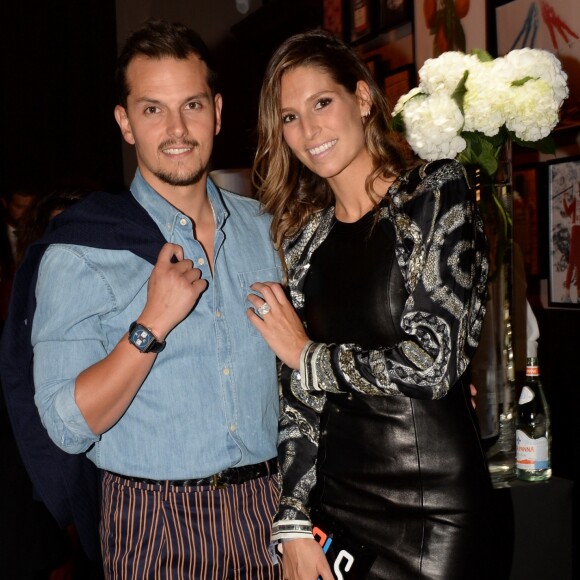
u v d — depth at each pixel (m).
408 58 4.15
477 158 2.12
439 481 1.75
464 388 1.84
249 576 1.85
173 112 1.74
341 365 1.74
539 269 3.46
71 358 1.71
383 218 1.81
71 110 6.76
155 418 1.76
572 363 3.31
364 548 1.81
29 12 6.59
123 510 1.78
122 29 6.77
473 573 1.74
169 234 1.81
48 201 2.73
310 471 1.91
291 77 1.86
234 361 1.83
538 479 2.19
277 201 2.01
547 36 3.23
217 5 6.36
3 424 2.37
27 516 2.40
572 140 3.24
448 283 1.70
